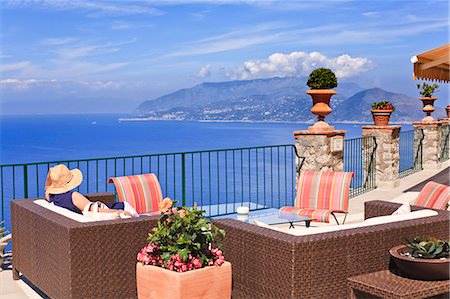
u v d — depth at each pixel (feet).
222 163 173.06
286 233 13.32
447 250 13.48
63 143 344.69
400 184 40.98
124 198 22.30
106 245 14.66
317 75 31.65
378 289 12.56
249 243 13.67
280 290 12.87
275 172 131.64
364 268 13.53
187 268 13.75
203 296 13.71
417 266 12.89
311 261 12.71
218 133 448.24
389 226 14.01
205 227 14.15
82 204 17.03
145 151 250.98
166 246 14.19
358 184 38.37
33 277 16.70
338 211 22.29
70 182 17.53
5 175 160.45
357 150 38.37
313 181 22.94
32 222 16.42
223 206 24.95
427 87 49.29
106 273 14.71
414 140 49.52
